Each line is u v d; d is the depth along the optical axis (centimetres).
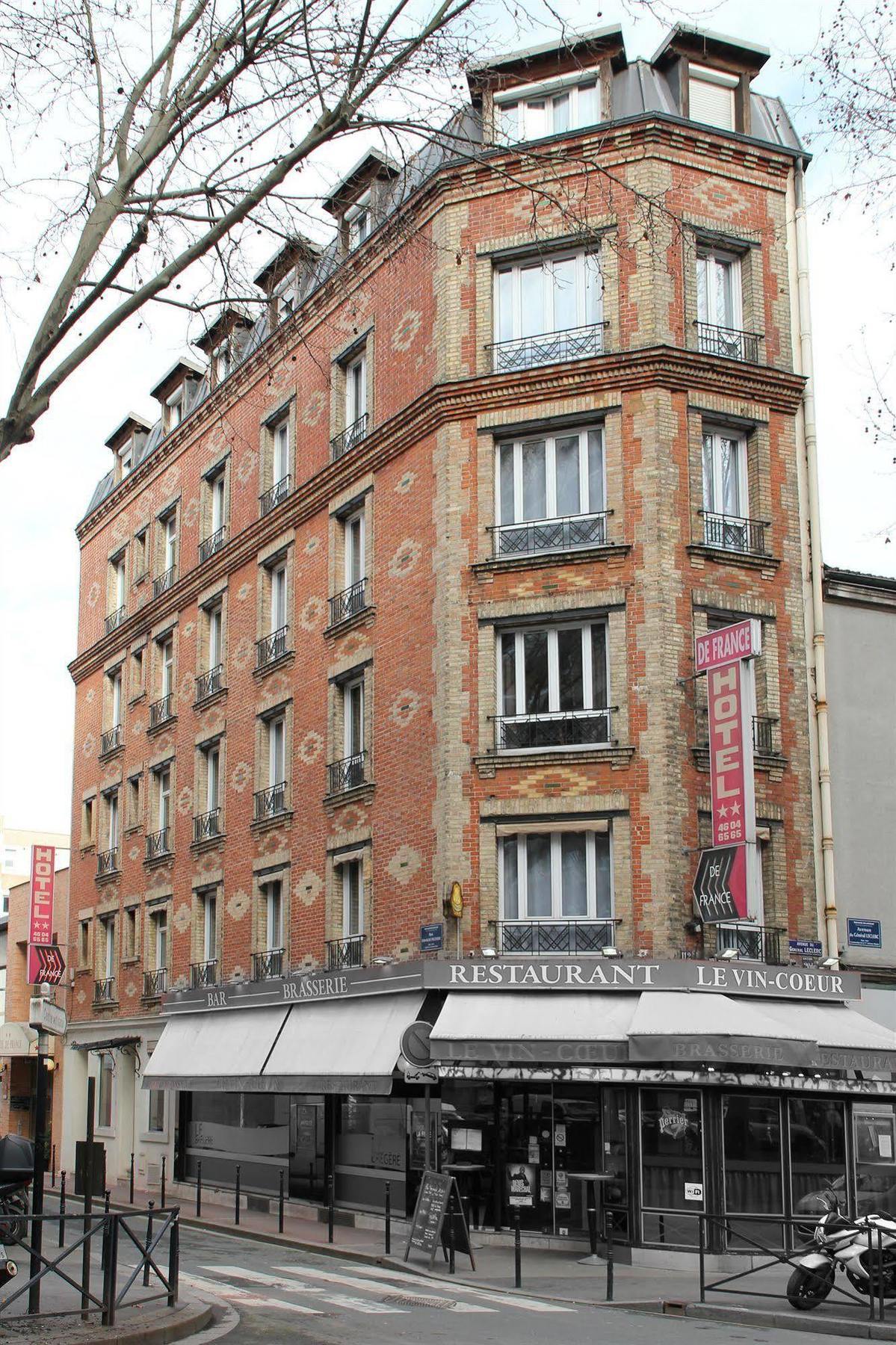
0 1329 1058
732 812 1920
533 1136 1994
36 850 4044
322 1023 2314
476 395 2219
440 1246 1778
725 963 1912
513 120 2314
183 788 3166
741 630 1944
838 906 2152
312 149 1059
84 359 1044
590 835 2045
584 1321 1310
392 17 1045
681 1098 1866
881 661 2294
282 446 2909
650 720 2017
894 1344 1227
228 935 2844
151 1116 3173
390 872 2261
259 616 2861
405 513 2344
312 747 2578
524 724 2102
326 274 2655
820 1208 1831
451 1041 1886
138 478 3659
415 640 2267
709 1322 1339
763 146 2267
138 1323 1105
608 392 2141
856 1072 1888
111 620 3766
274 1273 1642
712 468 2180
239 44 1070
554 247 2222
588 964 1930
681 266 2177
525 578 2134
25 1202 1298
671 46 2308
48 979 3516
